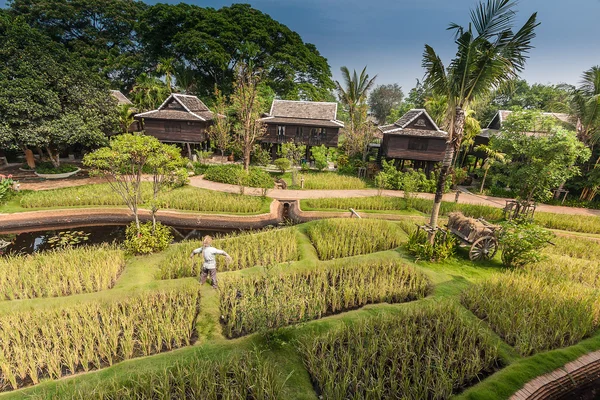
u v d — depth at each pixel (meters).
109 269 10.91
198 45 41.44
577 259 13.02
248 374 6.19
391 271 11.55
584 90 23.67
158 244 12.88
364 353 6.88
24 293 9.52
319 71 52.59
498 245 12.95
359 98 39.22
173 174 13.56
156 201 13.12
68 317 8.41
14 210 17.44
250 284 10.05
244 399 5.77
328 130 33.53
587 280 11.33
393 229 15.80
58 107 22.58
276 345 7.34
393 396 5.98
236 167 27.75
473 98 11.44
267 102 39.88
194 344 7.54
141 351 7.35
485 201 24.39
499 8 9.90
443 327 8.02
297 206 20.56
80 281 10.36
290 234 14.71
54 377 6.56
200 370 6.46
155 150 12.55
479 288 9.82
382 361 6.77
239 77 26.75
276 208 20.64
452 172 27.98
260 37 44.38
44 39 23.86
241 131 31.41
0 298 9.28
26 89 21.16
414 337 7.71
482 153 32.25
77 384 6.20
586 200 24.81
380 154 36.12
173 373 6.45
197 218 18.14
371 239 14.65
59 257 11.62
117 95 37.91
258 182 22.31
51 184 22.86
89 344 7.14
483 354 7.34
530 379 6.54
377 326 8.12
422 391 6.11
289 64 46.53
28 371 6.70
